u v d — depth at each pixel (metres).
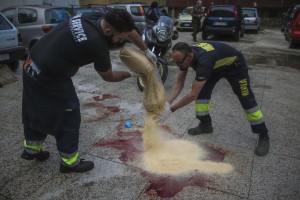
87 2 22.19
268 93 5.89
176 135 4.00
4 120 4.41
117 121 4.41
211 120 4.14
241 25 14.55
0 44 6.28
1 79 6.09
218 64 3.27
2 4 13.45
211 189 2.91
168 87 6.06
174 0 26.34
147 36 5.58
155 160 3.39
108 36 2.57
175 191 2.88
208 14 13.77
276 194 2.85
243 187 2.94
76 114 2.92
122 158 3.42
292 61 9.32
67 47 2.54
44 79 2.64
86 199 2.76
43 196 2.79
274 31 19.89
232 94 5.72
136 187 2.93
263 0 24.38
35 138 3.09
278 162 3.39
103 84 6.25
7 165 3.27
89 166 3.16
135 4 11.39
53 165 3.27
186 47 3.06
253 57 9.95
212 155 3.51
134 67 3.03
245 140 3.88
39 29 8.27
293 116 4.73
